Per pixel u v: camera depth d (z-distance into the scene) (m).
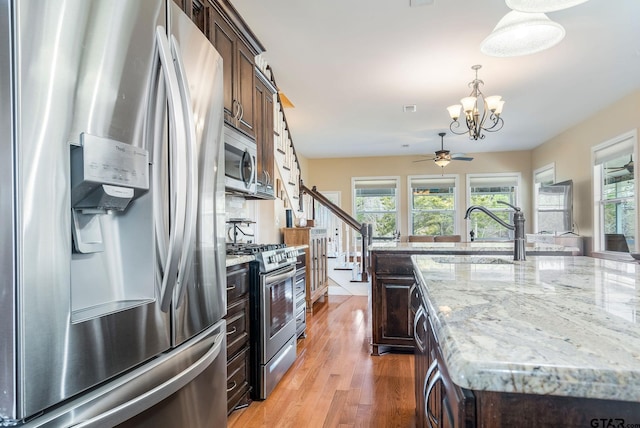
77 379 0.90
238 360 2.24
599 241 5.35
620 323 0.75
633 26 3.03
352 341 3.56
